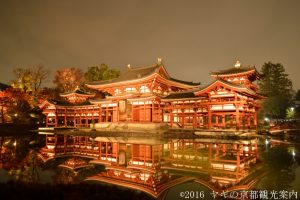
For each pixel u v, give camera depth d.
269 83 100.50
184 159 21.30
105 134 48.62
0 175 15.28
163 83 55.69
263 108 93.75
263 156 22.11
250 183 13.25
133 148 28.92
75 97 74.69
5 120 66.38
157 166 18.48
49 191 10.04
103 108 60.69
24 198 9.25
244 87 38.34
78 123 69.50
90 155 24.55
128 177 14.98
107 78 89.00
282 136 40.22
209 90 42.16
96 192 10.19
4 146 32.97
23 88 71.31
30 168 17.72
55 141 39.66
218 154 23.58
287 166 17.53
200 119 55.12
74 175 15.48
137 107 51.69
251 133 39.09
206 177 14.84
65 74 91.12
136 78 54.59
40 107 66.62
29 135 52.38
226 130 38.50
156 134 42.97
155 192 11.73
